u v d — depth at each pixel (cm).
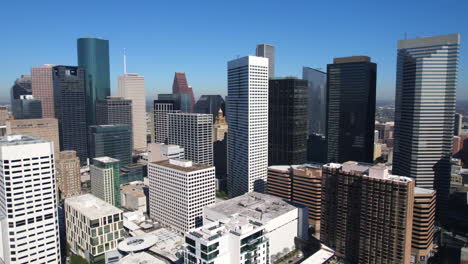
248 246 18038
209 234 17925
